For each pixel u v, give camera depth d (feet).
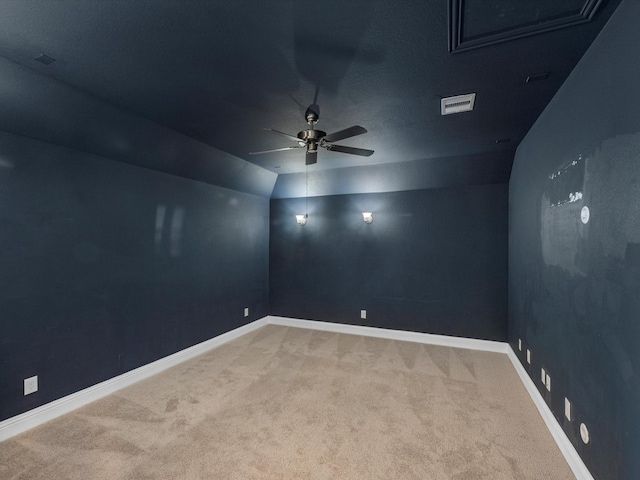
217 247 14.24
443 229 14.51
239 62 6.20
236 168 13.89
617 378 4.60
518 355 11.12
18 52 5.91
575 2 4.50
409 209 15.12
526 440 7.27
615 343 4.66
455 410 8.57
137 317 10.60
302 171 15.43
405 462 6.57
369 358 12.47
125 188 10.30
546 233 7.93
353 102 7.91
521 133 10.05
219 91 7.41
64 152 8.68
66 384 8.58
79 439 7.27
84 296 9.09
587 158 5.65
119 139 9.37
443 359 12.39
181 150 11.14
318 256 16.98
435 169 13.61
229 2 4.56
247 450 6.91
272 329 16.70
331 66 6.30
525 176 10.22
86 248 9.16
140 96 7.71
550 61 6.05
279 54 5.91
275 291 17.98
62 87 7.20
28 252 7.90
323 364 11.84
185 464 6.47
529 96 7.52
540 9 4.64
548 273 7.75
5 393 7.41
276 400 9.10
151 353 11.04
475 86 7.08
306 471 6.31
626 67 4.41
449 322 14.29
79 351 8.92
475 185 14.01
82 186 9.09
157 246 11.37
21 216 7.79
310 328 16.89
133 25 5.11
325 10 4.71
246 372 11.10
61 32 5.31
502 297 13.52
